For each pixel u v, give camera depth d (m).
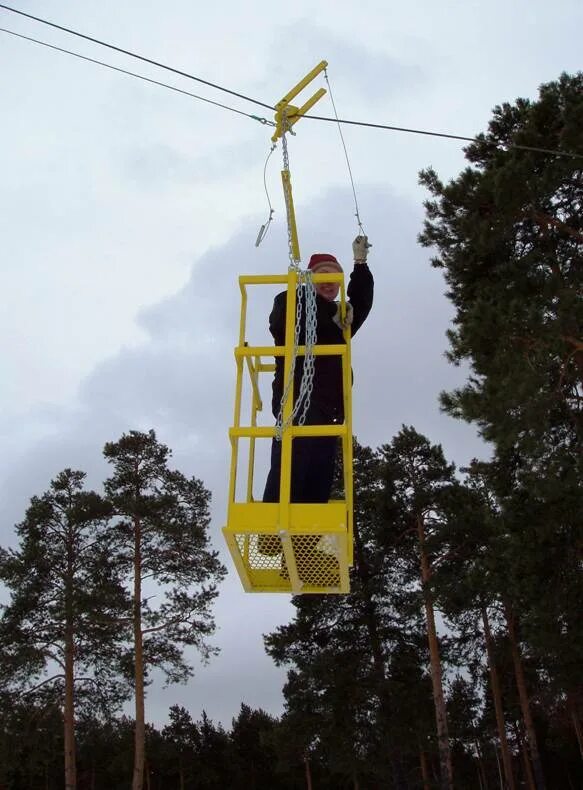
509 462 18.69
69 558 30.30
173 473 31.66
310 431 4.50
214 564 30.30
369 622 31.02
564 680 22.41
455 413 15.33
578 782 46.31
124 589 29.69
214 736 56.09
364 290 5.21
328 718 29.95
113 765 51.16
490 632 34.59
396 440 31.41
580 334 15.20
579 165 15.61
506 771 33.78
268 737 33.00
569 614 16.86
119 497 30.06
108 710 29.41
